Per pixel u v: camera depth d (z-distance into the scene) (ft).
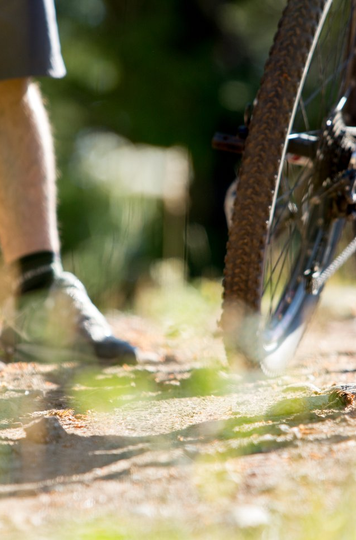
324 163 11.79
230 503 6.10
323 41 12.26
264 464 7.00
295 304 12.92
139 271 46.19
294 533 5.53
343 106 12.73
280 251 12.43
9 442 8.32
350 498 5.87
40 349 14.32
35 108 14.08
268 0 73.10
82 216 56.39
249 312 11.36
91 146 60.70
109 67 64.80
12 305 14.38
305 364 13.79
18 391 11.41
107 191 55.01
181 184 44.93
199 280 34.76
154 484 6.63
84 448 7.98
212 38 73.97
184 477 6.77
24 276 14.10
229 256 11.23
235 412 9.30
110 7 68.13
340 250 13.93
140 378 12.30
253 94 72.54
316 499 6.08
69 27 62.54
